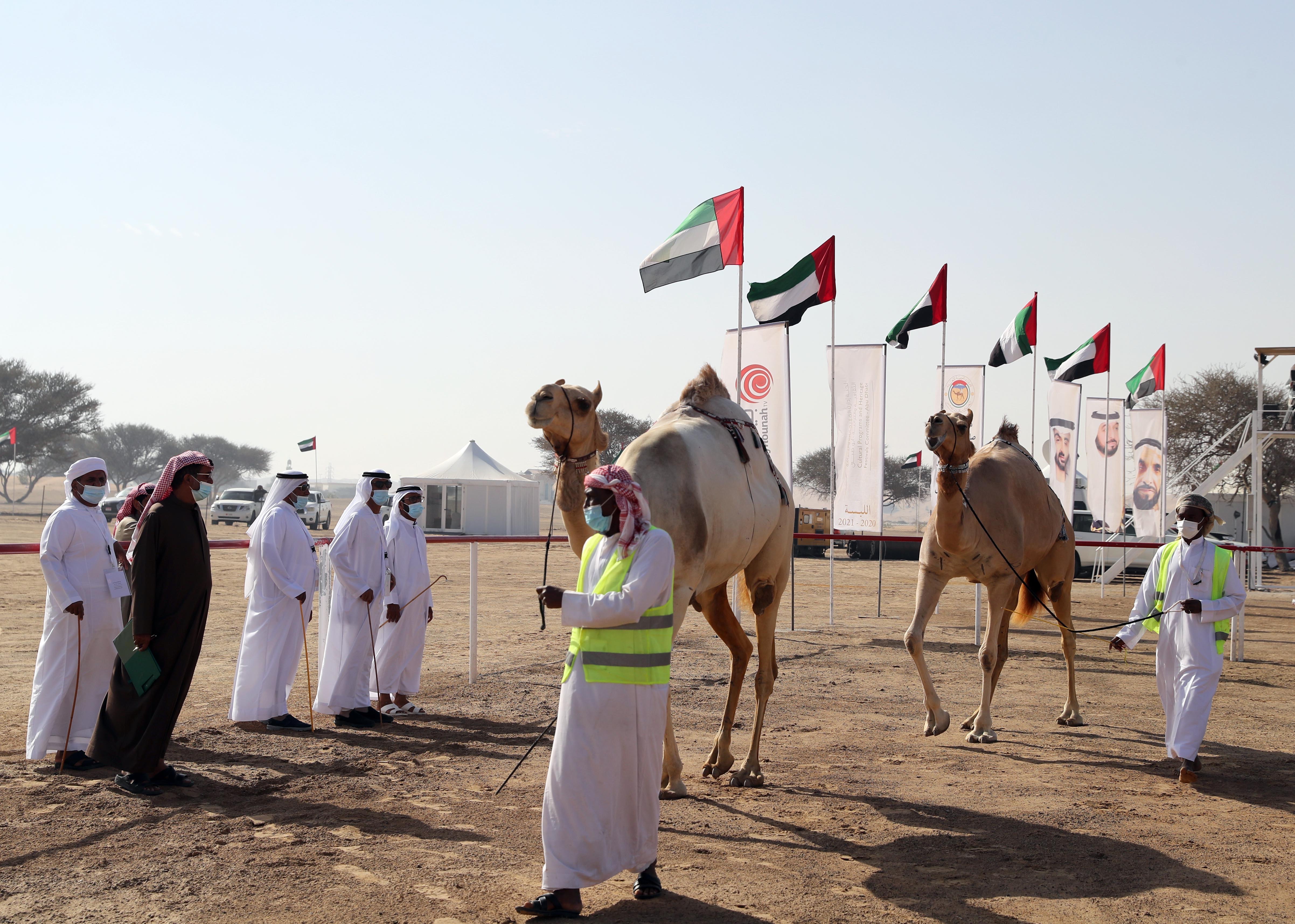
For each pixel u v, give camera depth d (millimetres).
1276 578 33812
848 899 4891
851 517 16172
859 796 6766
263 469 116750
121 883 4945
